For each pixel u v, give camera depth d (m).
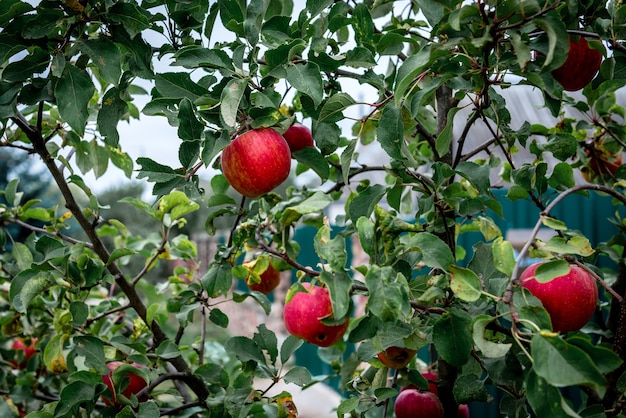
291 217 1.65
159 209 2.14
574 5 1.39
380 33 1.96
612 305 1.97
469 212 1.65
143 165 1.42
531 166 1.67
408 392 1.87
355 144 1.63
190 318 2.01
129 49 1.50
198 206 2.17
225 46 1.60
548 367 0.98
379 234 1.54
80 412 1.76
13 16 1.40
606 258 3.44
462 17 1.20
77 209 1.87
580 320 1.42
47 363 1.88
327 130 1.77
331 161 2.26
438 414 1.80
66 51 1.48
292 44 1.42
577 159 2.34
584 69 1.61
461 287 1.22
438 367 1.90
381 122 1.47
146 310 2.07
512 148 2.06
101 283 1.99
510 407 1.74
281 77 1.45
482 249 1.71
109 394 1.72
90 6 1.46
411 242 1.32
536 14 1.17
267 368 1.90
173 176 1.42
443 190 1.62
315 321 1.50
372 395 1.98
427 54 1.26
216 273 1.91
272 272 2.36
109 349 1.97
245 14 1.64
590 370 0.96
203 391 2.05
